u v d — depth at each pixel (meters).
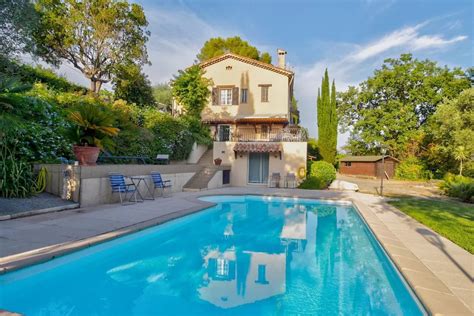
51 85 17.59
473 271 4.71
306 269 5.75
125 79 25.20
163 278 5.18
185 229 9.09
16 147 9.36
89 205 9.84
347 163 39.00
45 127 10.88
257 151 20.30
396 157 36.06
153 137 17.33
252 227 9.52
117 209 9.45
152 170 13.57
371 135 37.47
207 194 14.79
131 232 6.72
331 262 6.18
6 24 12.87
